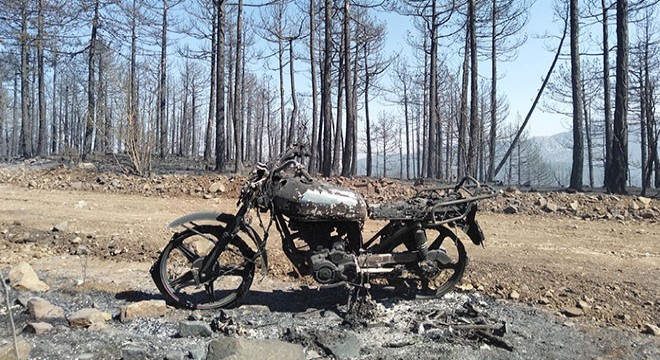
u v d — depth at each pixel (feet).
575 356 13.52
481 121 94.94
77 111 162.40
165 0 97.91
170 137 209.46
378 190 40.93
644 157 94.07
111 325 15.08
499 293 18.11
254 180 16.28
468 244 24.54
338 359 12.98
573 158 59.21
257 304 17.13
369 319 15.46
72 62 104.83
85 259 21.48
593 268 20.59
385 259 16.43
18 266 18.61
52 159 84.07
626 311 16.52
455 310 16.28
